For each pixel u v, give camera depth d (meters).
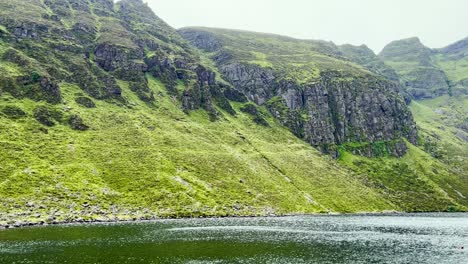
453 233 158.25
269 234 138.25
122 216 170.88
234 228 151.25
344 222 190.25
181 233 133.62
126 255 95.69
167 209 186.50
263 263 93.50
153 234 129.00
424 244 127.00
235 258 97.62
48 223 150.88
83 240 113.50
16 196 164.25
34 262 86.00
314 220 195.38
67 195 175.50
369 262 98.25
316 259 99.81
